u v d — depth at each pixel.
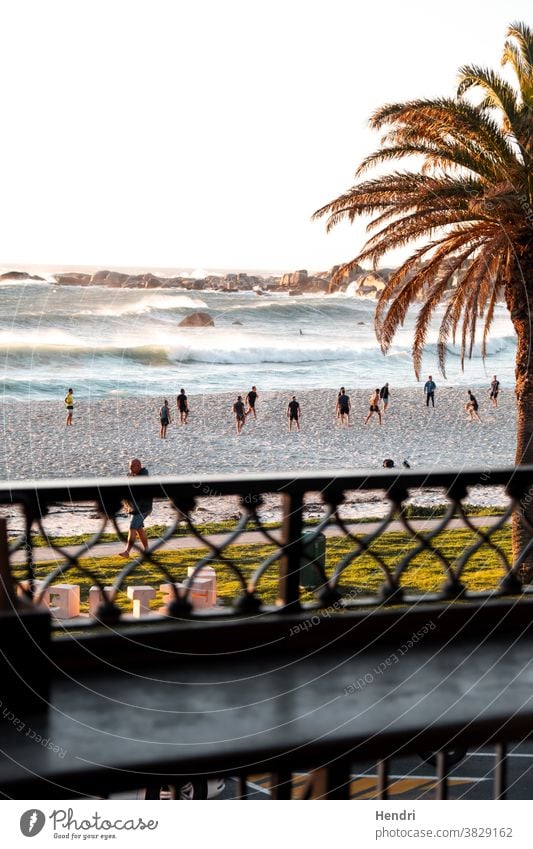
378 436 32.62
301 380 42.69
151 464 27.28
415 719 3.08
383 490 3.88
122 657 3.55
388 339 12.24
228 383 40.81
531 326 11.97
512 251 11.64
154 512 11.11
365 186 11.50
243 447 30.73
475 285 12.21
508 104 11.56
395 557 10.45
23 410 32.53
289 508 3.77
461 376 43.28
